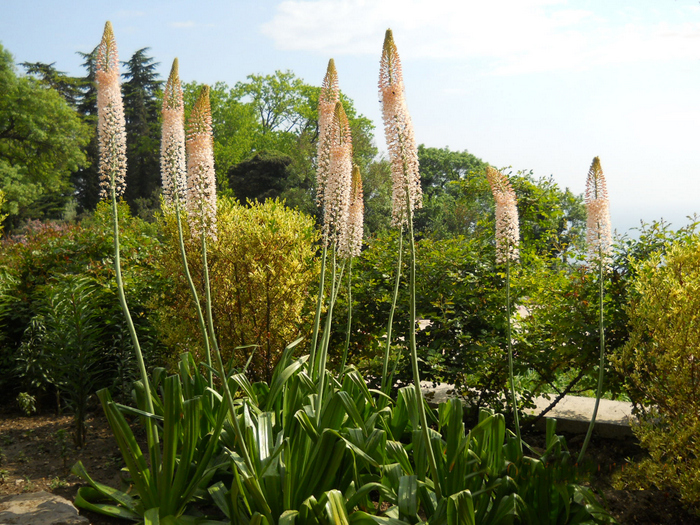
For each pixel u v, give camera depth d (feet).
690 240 13.46
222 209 17.70
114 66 10.34
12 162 112.27
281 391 12.41
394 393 16.61
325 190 11.76
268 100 148.56
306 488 9.89
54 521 10.09
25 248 21.79
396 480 9.71
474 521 8.89
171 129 10.27
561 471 9.77
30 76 113.91
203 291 16.92
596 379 14.90
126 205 24.26
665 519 11.46
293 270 16.78
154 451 10.37
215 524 10.09
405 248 17.28
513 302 15.56
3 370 19.31
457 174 157.48
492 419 10.18
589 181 12.24
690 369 11.17
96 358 16.33
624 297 14.58
